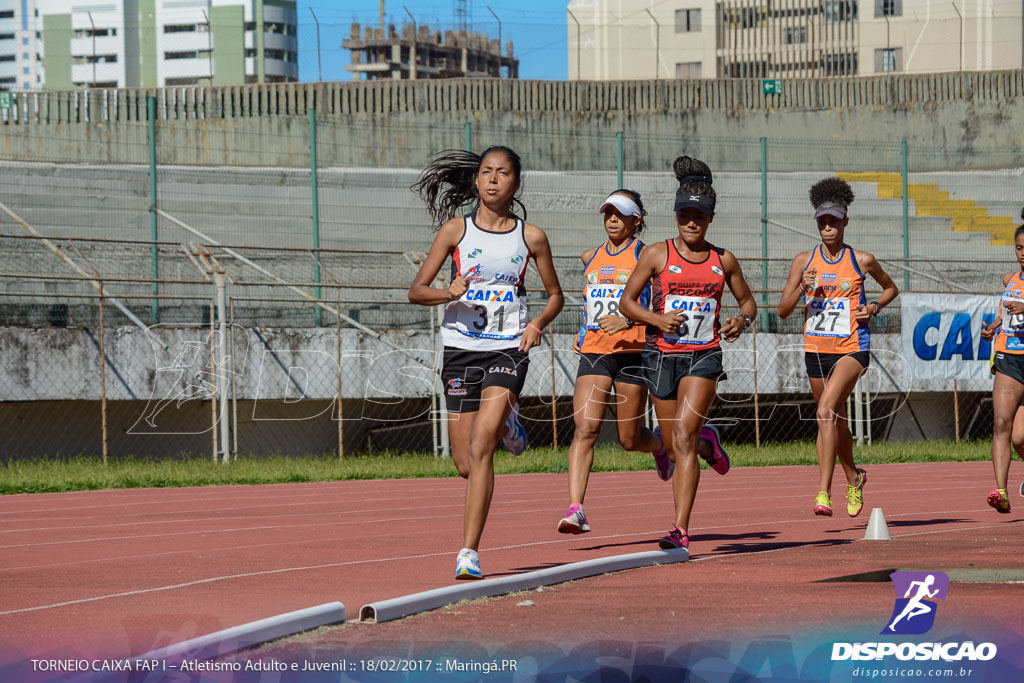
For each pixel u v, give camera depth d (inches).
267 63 4180.6
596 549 362.9
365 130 1646.2
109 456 935.0
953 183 1700.3
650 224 1585.9
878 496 572.7
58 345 903.7
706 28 2490.2
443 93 1669.5
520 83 1685.5
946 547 343.3
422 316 1083.3
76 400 919.0
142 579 309.7
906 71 2327.8
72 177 1488.7
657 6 2519.7
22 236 951.6
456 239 305.1
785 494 601.0
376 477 762.2
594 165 1695.4
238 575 312.8
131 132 1609.3
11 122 1599.4
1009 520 440.1
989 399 1143.0
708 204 343.3
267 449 974.4
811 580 280.1
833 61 2389.3
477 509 290.4
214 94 1631.4
